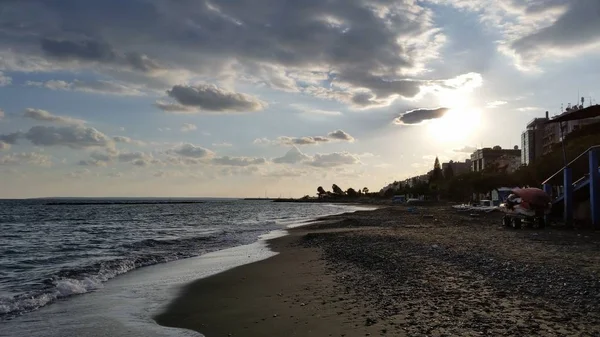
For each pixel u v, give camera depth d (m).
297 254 22.94
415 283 12.58
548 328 7.78
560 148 66.00
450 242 23.23
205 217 83.81
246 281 15.31
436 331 7.89
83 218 80.56
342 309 10.12
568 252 17.83
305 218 75.19
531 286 11.25
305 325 9.05
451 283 12.26
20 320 10.62
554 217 33.16
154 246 29.36
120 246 29.67
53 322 10.39
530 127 145.62
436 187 156.62
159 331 9.47
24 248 30.08
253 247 27.83
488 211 62.84
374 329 8.30
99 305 12.12
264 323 9.54
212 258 22.53
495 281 12.18
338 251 22.53
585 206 31.27
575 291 10.48
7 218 80.62
